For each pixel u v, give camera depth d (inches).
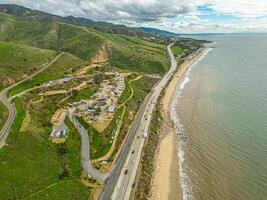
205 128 6402.6
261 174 4539.9
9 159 4330.7
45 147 4950.8
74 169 4584.2
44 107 6653.5
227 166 4827.8
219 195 4156.0
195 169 4859.7
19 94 6953.7
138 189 4266.7
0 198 3666.3
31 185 3993.6
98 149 5187.0
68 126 5900.6
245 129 6171.3
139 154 5201.8
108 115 6466.5
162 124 6835.6
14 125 5236.2
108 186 4281.5
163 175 4758.9
